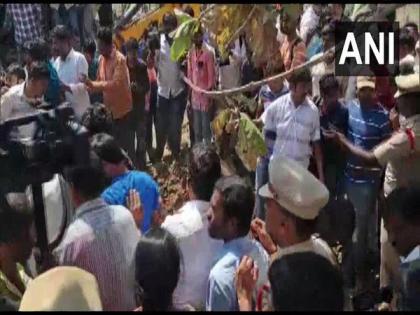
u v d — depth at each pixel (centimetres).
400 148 507
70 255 387
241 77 755
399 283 369
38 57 696
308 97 640
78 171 393
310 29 589
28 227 371
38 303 282
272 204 356
